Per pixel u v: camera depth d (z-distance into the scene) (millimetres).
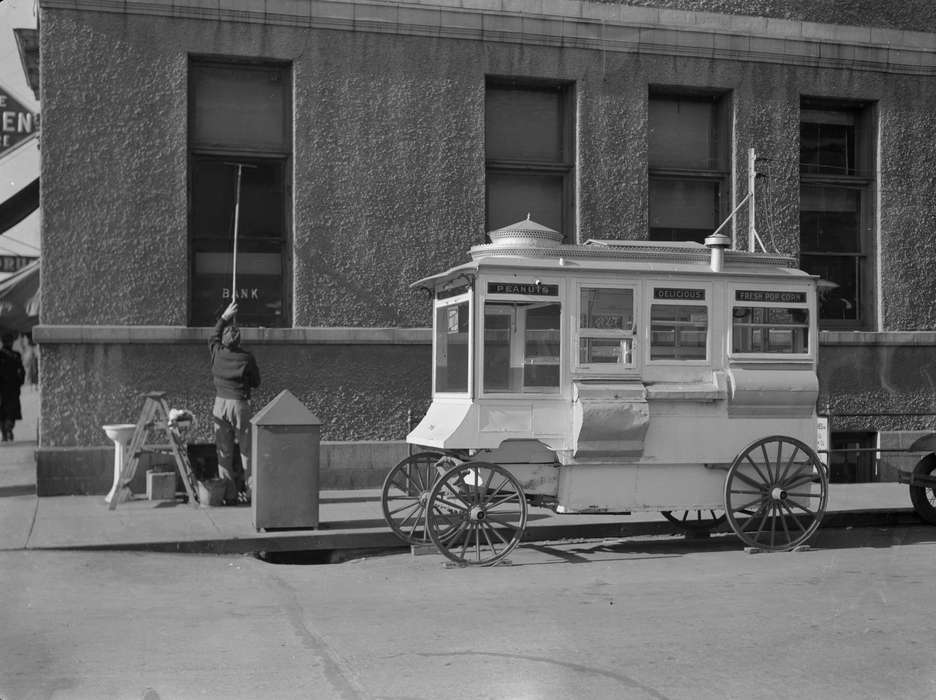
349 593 7988
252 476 10352
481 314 9078
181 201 12406
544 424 9219
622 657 6039
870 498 12719
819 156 15000
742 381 9586
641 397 9328
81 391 12094
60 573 8539
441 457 9852
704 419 9594
